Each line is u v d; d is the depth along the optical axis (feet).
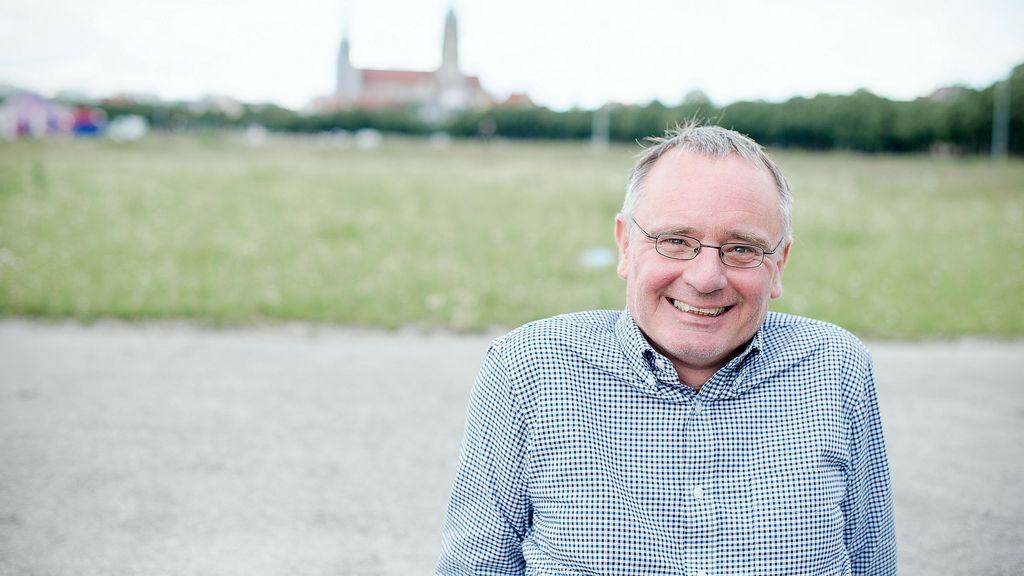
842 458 5.70
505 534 5.89
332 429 15.05
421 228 38.88
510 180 62.54
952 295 27.71
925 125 115.03
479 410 5.85
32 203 42.16
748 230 5.44
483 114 215.10
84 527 11.14
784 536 5.47
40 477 12.69
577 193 53.78
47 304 23.70
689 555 5.46
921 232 39.27
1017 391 17.90
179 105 273.75
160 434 14.62
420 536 11.18
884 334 23.17
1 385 17.13
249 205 44.75
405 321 23.56
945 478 13.21
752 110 124.98
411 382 17.98
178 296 25.20
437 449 14.20
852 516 5.93
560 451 5.54
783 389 5.66
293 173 64.69
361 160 95.96
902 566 10.50
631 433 5.56
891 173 78.84
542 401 5.58
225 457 13.67
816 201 49.39
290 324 23.11
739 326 5.54
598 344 5.70
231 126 265.54
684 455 5.53
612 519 5.45
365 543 10.95
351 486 12.66
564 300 26.37
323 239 35.73
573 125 205.77
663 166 5.69
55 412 15.62
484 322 23.44
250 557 10.50
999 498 12.49
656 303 5.61
